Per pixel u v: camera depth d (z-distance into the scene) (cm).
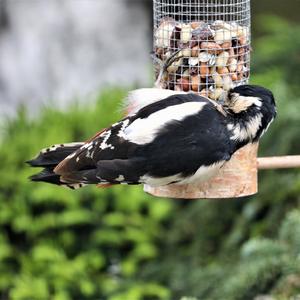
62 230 1212
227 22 839
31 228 1200
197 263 1161
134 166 696
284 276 940
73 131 1294
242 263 1024
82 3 1675
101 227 1217
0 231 1209
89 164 711
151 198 1237
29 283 1164
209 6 861
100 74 1675
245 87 740
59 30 1670
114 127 719
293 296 925
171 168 696
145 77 1634
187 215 1200
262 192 1145
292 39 1288
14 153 1244
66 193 1207
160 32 841
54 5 1670
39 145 1248
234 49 833
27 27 1664
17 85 1666
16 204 1209
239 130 718
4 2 1662
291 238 955
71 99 1605
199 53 824
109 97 1352
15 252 1208
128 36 1698
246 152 801
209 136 706
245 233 1145
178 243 1214
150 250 1208
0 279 1194
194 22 830
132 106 755
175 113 712
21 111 1347
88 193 1221
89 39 1678
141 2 1714
